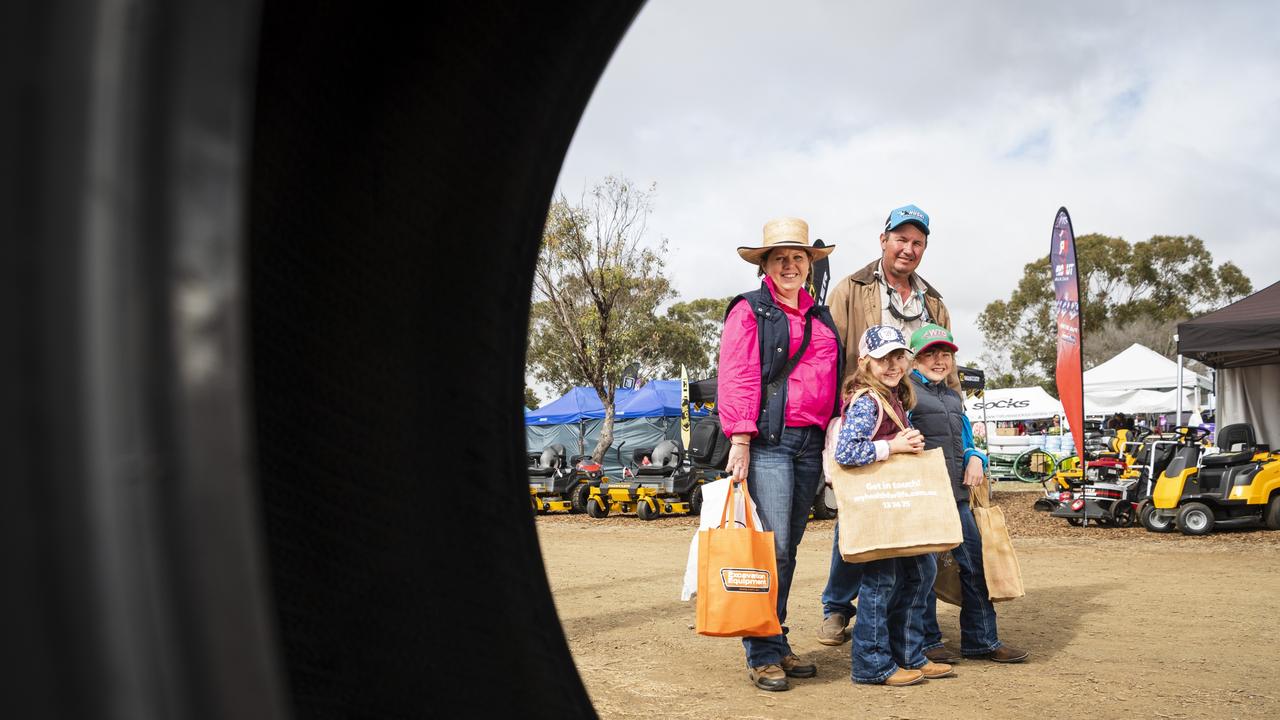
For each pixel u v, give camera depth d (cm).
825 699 378
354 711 73
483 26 85
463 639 82
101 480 30
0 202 29
